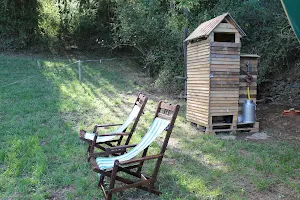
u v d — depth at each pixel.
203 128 5.71
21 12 11.94
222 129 5.57
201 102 5.66
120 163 2.77
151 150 4.48
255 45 8.70
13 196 2.99
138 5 10.87
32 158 3.86
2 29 11.73
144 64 11.92
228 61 5.44
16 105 6.49
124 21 10.80
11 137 4.65
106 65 12.11
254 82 5.78
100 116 6.45
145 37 10.75
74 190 3.15
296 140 5.05
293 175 3.53
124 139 5.00
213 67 5.35
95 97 8.05
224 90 5.46
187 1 8.92
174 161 4.06
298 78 7.97
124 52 13.91
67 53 12.89
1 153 3.95
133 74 11.47
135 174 3.35
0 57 10.95
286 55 8.08
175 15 10.26
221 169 3.75
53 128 5.28
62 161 3.88
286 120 6.21
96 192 3.10
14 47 11.99
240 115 5.75
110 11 13.12
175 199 2.98
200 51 5.66
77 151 4.25
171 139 5.14
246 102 5.62
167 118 3.25
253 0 9.36
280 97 8.18
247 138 5.22
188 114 6.25
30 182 3.24
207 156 4.21
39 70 10.05
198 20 9.61
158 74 10.71
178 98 8.91
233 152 4.36
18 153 4.04
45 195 3.00
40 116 5.92
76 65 11.45
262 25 9.04
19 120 5.62
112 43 12.94
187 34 8.95
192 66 6.02
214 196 3.03
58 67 10.77
